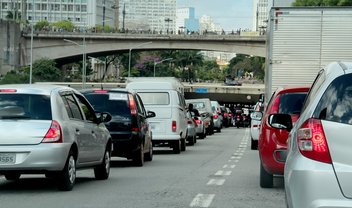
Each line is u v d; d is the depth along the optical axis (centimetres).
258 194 1257
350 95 650
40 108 1222
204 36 10188
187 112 3156
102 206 1085
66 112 1273
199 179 1527
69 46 10425
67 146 1221
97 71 16950
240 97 10638
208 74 19388
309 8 2250
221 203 1134
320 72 792
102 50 10438
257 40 9994
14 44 10162
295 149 670
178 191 1293
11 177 1442
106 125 1853
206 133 4491
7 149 1173
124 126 1856
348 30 2238
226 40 10144
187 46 10325
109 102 1875
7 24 10050
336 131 635
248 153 2566
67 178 1249
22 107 1220
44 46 10431
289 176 669
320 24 2253
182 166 1912
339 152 629
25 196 1201
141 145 1903
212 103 5272
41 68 10175
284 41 2266
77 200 1152
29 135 1185
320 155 634
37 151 1177
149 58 16038
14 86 1273
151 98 2455
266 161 1269
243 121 6862
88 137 1363
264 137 1273
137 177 1571
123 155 1869
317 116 654
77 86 9312
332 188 621
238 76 18062
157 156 2366
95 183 1430
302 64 2261
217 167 1878
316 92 702
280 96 1327
